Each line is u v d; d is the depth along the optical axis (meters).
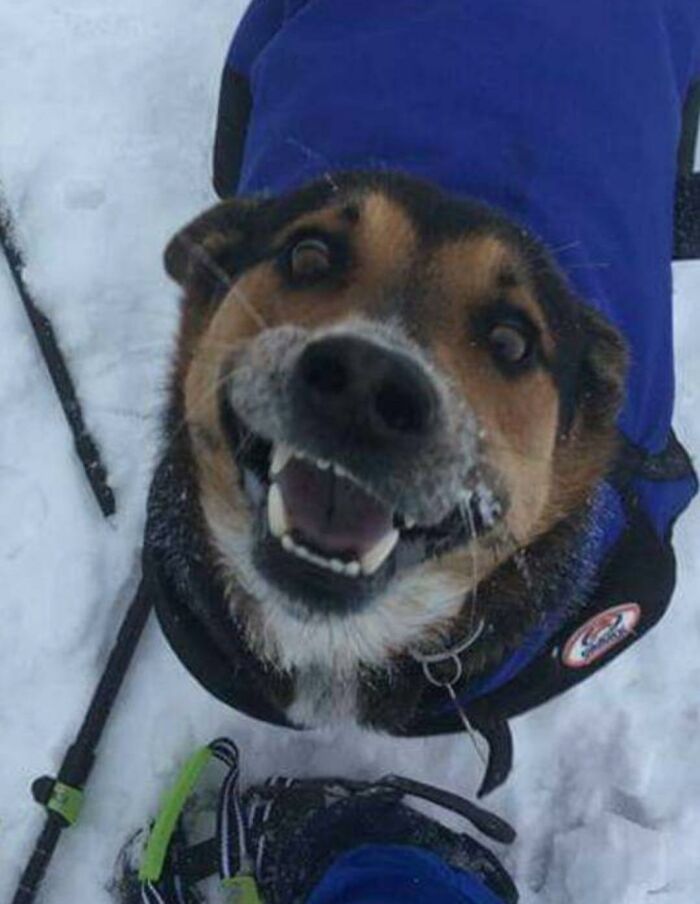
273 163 0.53
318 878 0.60
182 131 0.76
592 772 0.63
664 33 0.59
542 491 0.45
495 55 0.52
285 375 0.38
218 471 0.45
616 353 0.48
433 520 0.40
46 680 0.62
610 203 0.52
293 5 0.61
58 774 0.60
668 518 0.53
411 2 0.56
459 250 0.43
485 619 0.49
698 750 0.64
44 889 0.59
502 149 0.50
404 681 0.51
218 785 0.62
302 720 0.53
